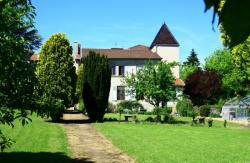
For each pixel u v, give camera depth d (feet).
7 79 30.58
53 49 100.48
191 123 109.91
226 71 232.12
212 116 159.12
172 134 80.69
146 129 89.92
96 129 87.51
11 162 44.16
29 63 32.32
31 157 48.19
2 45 29.30
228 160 50.78
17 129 77.20
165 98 113.80
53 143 60.95
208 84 198.08
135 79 115.96
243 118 141.08
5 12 28.19
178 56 193.26
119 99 172.45
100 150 58.23
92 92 107.55
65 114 142.82
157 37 194.18
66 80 100.48
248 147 63.26
